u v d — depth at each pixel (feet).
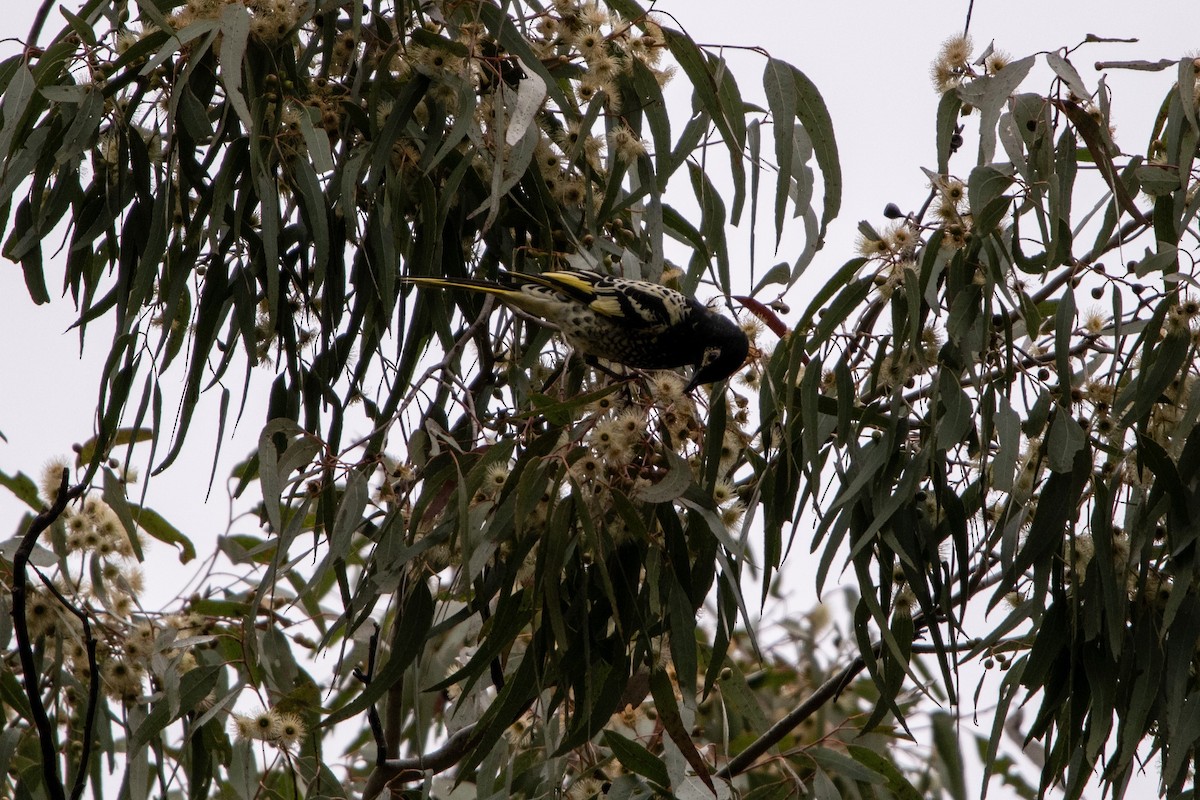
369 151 28.14
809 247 28.86
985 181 25.35
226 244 29.71
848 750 32.42
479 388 31.65
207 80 28.91
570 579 26.40
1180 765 25.94
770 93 28.45
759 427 27.48
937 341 26.81
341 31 30.53
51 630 30.42
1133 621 26.71
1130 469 26.94
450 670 33.71
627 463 24.75
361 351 29.78
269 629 31.76
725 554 26.43
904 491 25.77
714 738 35.58
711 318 31.07
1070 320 25.86
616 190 30.19
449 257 31.35
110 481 29.32
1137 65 26.68
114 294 30.12
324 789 29.60
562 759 28.96
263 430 25.85
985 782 26.17
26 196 30.78
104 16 31.53
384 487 27.45
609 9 31.30
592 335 31.40
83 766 27.63
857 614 27.30
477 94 29.48
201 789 31.09
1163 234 26.71
